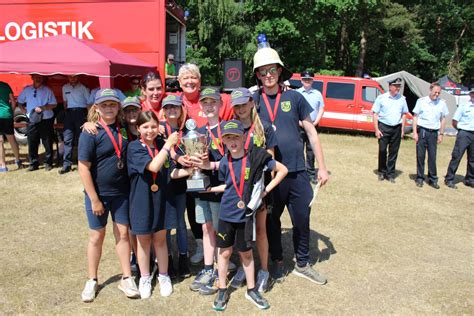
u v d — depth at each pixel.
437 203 6.41
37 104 7.39
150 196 3.21
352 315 3.26
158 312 3.20
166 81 8.61
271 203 3.42
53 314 3.13
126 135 3.23
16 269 3.83
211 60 22.52
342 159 9.61
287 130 3.51
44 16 8.61
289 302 3.40
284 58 23.59
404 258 4.35
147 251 3.38
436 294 3.63
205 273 3.58
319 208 5.91
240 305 3.33
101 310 3.20
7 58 7.22
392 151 7.61
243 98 3.12
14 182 6.81
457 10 29.66
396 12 23.09
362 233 5.01
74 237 4.61
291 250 4.44
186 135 3.22
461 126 7.39
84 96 7.53
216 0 20.61
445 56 31.83
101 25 8.50
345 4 19.45
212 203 3.43
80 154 3.05
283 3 20.86
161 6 8.35
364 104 12.88
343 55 26.42
